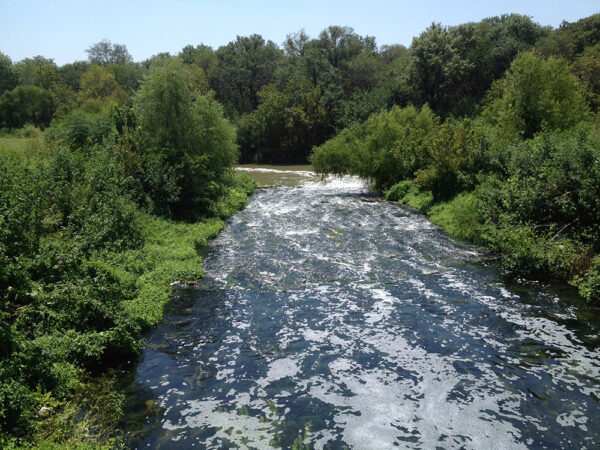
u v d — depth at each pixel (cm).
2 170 1495
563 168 1722
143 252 1708
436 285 1486
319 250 1920
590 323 1191
